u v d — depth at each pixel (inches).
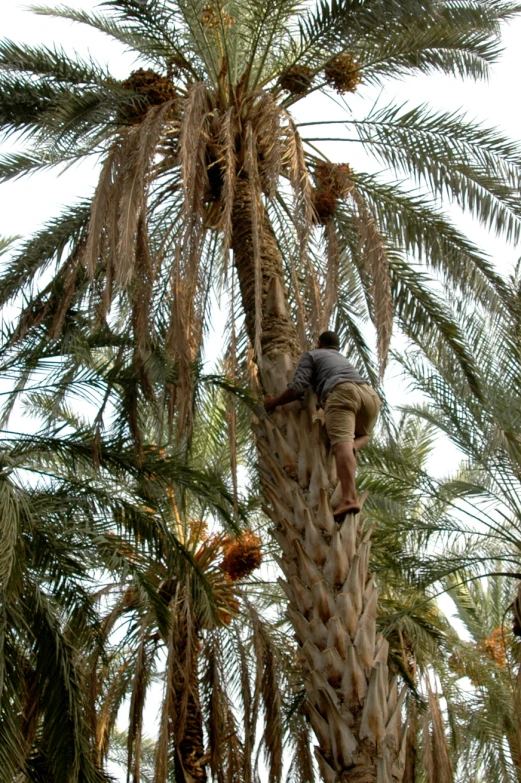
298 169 352.8
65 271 406.3
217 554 518.0
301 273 425.7
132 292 385.4
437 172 428.1
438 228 431.5
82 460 401.7
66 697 335.3
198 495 416.5
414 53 440.5
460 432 511.5
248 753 442.9
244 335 407.5
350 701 257.9
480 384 458.0
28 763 404.8
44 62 416.8
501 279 426.0
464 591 674.2
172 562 409.4
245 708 461.7
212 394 474.0
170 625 390.3
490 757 536.1
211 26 426.3
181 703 438.0
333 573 277.1
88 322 386.6
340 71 421.4
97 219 345.7
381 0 411.2
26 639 349.7
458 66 443.5
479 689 544.1
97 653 397.1
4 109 411.2
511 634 624.4
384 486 513.3
